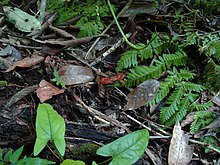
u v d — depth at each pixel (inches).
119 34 22.9
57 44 21.3
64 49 21.6
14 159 15.4
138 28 23.7
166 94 19.9
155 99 19.8
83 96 20.1
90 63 21.4
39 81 20.0
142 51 21.2
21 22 22.0
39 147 15.5
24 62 20.1
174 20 24.4
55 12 23.0
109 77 20.7
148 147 19.1
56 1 23.2
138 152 16.2
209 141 19.4
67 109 19.3
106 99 20.2
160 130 19.5
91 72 20.6
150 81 20.0
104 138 18.6
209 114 19.8
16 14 22.2
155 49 21.7
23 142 17.8
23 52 21.2
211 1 24.8
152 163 18.4
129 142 16.4
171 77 20.4
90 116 19.3
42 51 21.1
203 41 21.7
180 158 18.5
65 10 23.1
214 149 19.0
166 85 20.1
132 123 19.7
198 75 21.5
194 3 25.6
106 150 16.2
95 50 22.0
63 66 20.3
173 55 21.3
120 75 20.7
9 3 23.6
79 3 23.5
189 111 20.0
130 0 23.7
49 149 17.8
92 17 23.0
